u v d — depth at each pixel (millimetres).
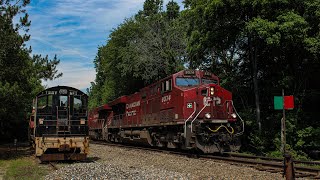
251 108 24984
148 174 12281
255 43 22547
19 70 24328
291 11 19562
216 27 22797
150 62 37844
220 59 28641
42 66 28016
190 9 24750
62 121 18453
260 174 12391
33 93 33969
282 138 18734
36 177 13141
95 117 43250
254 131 23234
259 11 20703
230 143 19141
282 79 23016
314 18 19688
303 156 20031
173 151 21719
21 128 49656
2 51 21328
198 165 15117
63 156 18250
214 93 19391
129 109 29547
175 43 38344
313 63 21969
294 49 21766
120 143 34062
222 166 14688
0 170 16266
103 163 16203
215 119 18984
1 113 24484
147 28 41281
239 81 26609
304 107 24047
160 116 22344
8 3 21672
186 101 18984
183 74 20688
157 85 23188
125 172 12797
